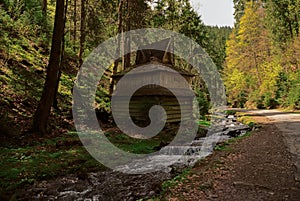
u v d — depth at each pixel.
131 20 26.64
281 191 5.37
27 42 20.36
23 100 13.87
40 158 8.30
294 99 28.67
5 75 14.91
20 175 6.79
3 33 18.28
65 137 11.54
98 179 7.08
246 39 46.84
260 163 7.59
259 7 51.66
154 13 33.16
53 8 34.59
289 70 35.72
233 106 47.94
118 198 5.81
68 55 23.92
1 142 9.63
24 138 10.59
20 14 22.27
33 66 17.78
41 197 5.79
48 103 11.87
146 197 5.58
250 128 17.53
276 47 42.75
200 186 5.83
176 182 6.27
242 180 6.13
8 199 5.48
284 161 7.68
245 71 47.12
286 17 41.59
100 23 27.39
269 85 37.94
